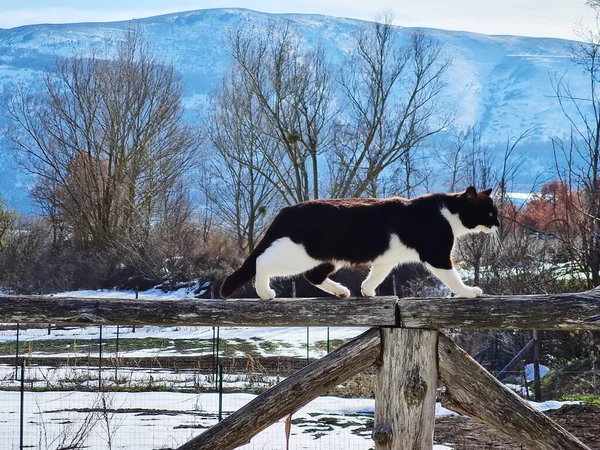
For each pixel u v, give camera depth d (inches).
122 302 225.0
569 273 685.3
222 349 836.6
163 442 410.6
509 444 407.8
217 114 1642.5
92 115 1599.4
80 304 224.4
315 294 1062.4
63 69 1797.5
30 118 1662.2
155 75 1656.0
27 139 2235.5
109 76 1609.3
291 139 1353.3
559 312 213.2
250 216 1424.7
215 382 615.8
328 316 221.8
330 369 222.4
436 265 257.6
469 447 402.9
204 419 478.6
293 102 1365.7
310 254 248.5
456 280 257.6
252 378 628.4
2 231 1596.9
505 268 750.5
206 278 1294.3
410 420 218.2
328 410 513.7
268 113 1392.7
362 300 221.6
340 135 1406.3
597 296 213.2
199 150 1803.6
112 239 1481.3
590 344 657.6
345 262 255.9
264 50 1380.4
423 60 1540.4
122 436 424.5
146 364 735.7
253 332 963.3
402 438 217.8
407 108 1381.6
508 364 629.3
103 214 1544.0
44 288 1393.9
